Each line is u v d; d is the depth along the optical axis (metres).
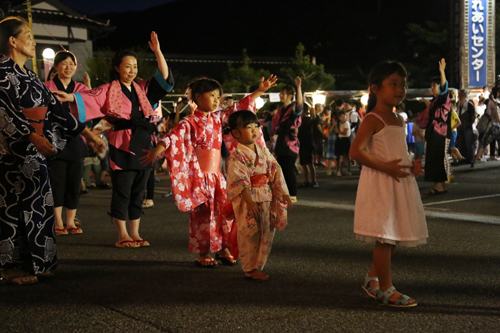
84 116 4.77
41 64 24.61
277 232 5.76
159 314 3.25
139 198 5.36
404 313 3.18
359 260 4.52
